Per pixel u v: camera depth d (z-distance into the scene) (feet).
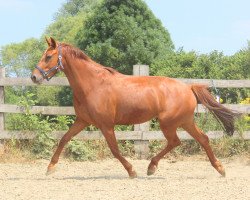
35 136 39.86
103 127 31.22
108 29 69.31
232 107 40.91
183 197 25.22
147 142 40.73
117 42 68.90
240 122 40.86
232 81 40.63
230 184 29.09
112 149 31.32
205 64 51.93
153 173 32.42
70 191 26.68
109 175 33.81
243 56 52.47
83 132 40.32
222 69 53.06
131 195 25.61
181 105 31.58
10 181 29.94
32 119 39.73
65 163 38.65
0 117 39.99
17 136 39.91
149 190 26.99
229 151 41.52
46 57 30.89
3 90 40.06
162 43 71.82
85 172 35.17
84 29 70.95
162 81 32.04
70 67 31.04
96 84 31.12
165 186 28.30
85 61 31.22
